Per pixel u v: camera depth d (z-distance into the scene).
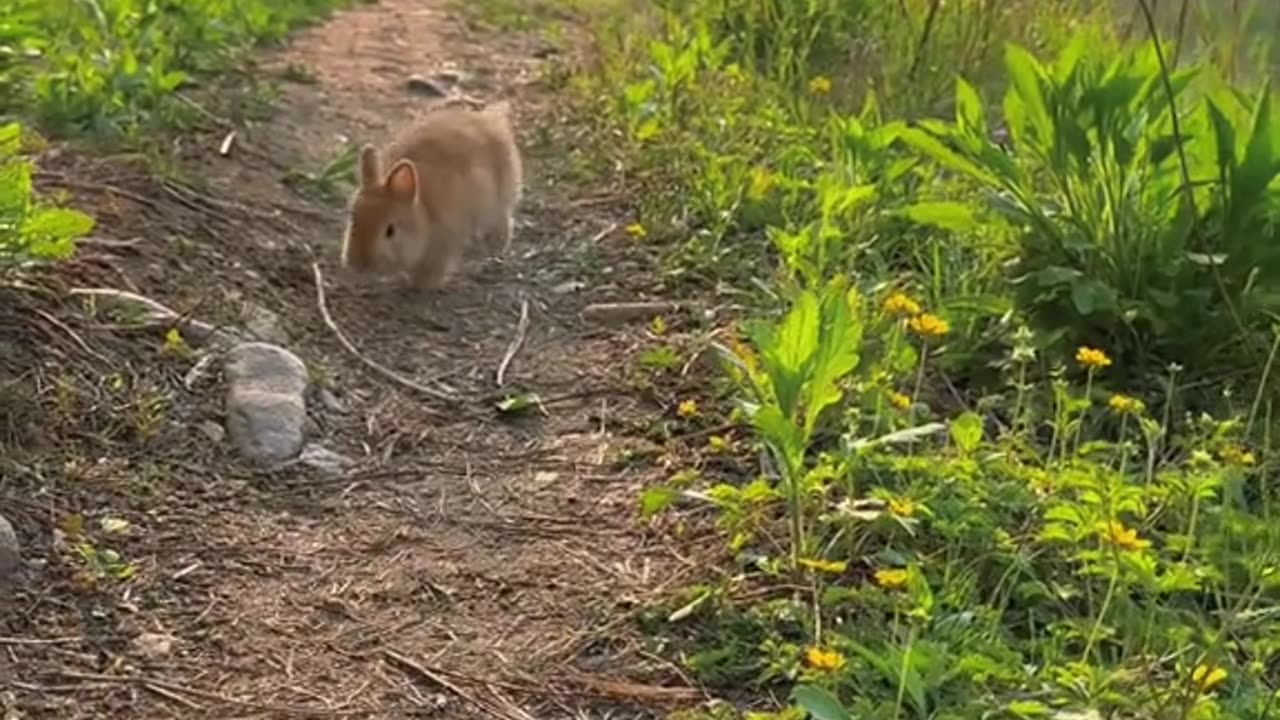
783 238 2.58
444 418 2.39
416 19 4.04
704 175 2.90
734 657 1.98
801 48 3.40
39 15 3.09
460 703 1.96
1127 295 2.41
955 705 1.88
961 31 3.36
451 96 3.44
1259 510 2.15
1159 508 2.11
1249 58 3.28
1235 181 2.40
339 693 1.96
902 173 2.69
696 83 3.21
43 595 2.03
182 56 3.25
